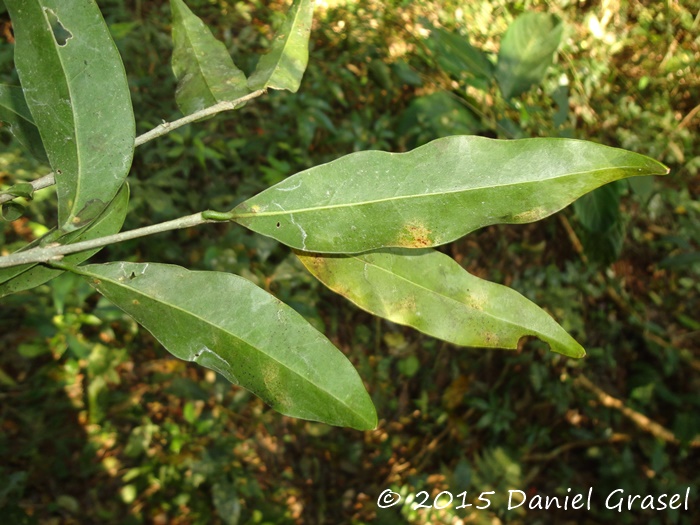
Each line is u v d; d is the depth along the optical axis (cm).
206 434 331
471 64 365
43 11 74
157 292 77
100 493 304
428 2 536
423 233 74
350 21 489
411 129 391
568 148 71
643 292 466
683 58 566
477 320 83
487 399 401
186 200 358
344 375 76
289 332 76
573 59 550
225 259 333
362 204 75
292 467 356
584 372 422
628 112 534
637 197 485
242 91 100
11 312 311
